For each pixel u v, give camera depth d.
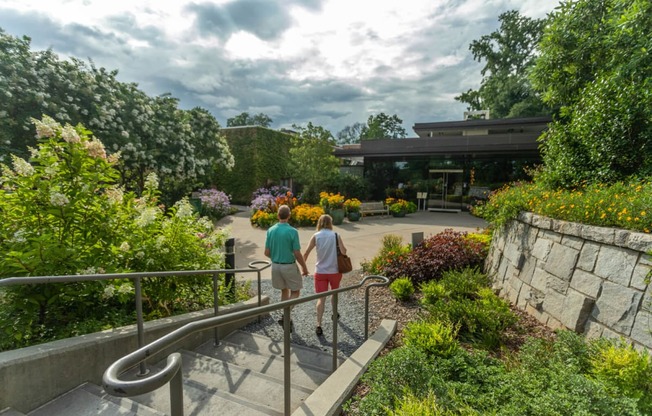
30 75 6.96
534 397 1.96
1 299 2.41
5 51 6.88
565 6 6.08
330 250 3.86
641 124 4.47
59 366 2.06
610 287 2.84
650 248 2.51
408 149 16.72
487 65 27.67
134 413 1.93
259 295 4.31
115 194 3.39
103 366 2.35
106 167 3.27
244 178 19.72
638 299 2.57
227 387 2.57
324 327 4.09
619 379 2.03
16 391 1.84
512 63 26.50
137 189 10.64
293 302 2.01
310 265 7.00
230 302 4.42
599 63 5.84
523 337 3.29
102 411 1.94
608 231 2.91
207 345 3.51
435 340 2.74
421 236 6.29
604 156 4.86
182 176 11.27
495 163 16.52
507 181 16.23
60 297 2.73
